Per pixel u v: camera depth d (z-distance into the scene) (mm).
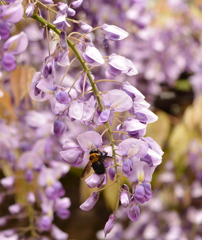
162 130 1081
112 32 586
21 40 571
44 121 887
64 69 926
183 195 1128
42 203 843
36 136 889
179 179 1128
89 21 888
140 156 557
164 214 1159
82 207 570
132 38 1157
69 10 583
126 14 1051
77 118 570
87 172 595
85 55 575
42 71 578
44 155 863
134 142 554
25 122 888
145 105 577
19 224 1070
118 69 573
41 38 932
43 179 848
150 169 559
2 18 553
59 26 570
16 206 841
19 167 848
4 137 856
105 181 572
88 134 570
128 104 567
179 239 1123
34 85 583
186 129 1107
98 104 572
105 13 943
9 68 573
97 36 887
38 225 842
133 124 564
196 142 1103
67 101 572
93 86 576
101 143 573
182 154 1106
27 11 570
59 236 852
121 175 573
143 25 1084
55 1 699
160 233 1167
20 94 810
